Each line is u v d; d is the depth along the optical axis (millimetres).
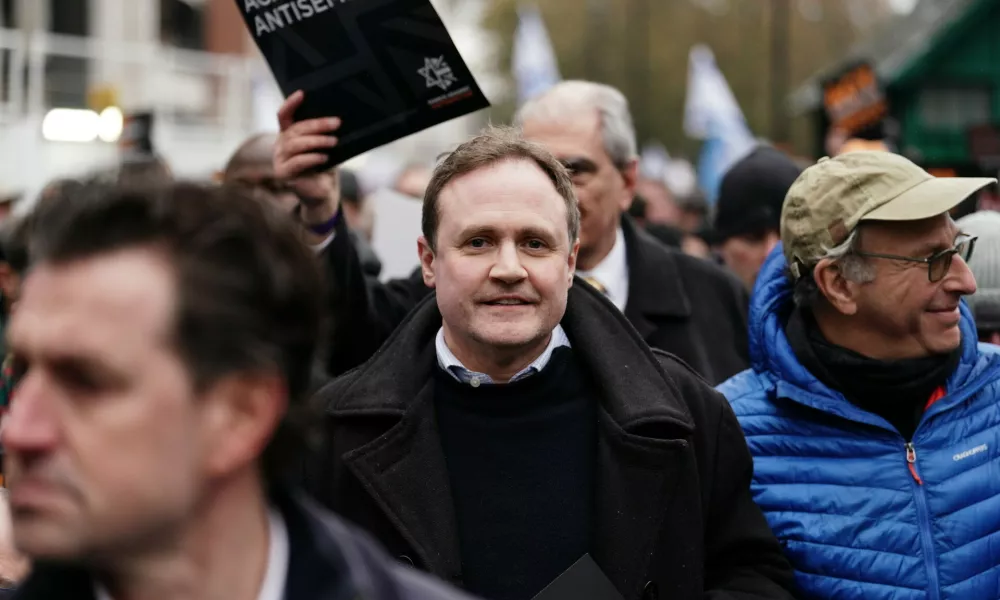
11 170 10625
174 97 14797
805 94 19594
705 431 2742
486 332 2553
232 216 1370
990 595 2867
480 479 2602
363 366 2758
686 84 36844
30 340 1292
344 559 1436
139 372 1288
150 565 1346
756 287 3197
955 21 17438
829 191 2988
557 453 2627
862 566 2861
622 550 2535
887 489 2900
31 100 12812
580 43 38188
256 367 1360
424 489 2555
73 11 19672
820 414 2994
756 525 2775
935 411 2930
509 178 2580
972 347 3008
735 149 13453
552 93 4059
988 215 3709
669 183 19469
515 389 2645
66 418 1283
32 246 1354
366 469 2566
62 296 1302
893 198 2898
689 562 2611
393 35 3189
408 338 2750
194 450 1322
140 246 1321
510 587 2525
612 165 3965
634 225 4191
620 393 2631
